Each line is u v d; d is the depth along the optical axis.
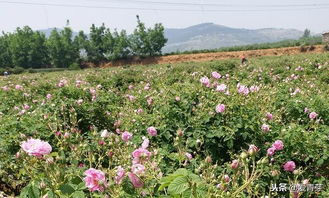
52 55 59.12
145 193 2.15
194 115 4.94
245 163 2.32
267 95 6.55
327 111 5.76
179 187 1.83
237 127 4.30
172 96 5.51
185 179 1.87
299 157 4.11
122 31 58.34
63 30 59.81
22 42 58.84
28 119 5.38
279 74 12.77
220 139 4.35
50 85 11.76
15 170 3.58
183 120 4.72
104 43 58.88
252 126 4.30
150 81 12.91
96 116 6.35
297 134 4.25
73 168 2.81
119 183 2.01
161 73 14.78
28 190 1.97
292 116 5.94
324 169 4.11
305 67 13.37
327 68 12.30
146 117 5.14
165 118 4.85
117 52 57.69
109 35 58.94
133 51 58.25
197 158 3.73
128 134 3.20
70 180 2.27
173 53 56.50
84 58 60.72
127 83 14.09
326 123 5.71
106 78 14.88
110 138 3.17
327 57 16.92
